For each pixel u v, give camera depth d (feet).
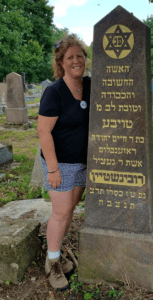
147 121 6.14
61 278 7.04
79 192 7.47
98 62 6.21
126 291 6.63
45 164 6.79
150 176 6.45
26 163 19.52
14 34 73.72
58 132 6.49
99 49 6.15
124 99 6.17
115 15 5.89
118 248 6.64
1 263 7.30
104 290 6.81
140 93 6.04
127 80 6.07
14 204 11.37
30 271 7.72
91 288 6.91
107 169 6.56
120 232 6.66
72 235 9.29
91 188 6.75
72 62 6.20
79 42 6.29
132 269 6.66
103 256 6.83
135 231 6.59
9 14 74.95
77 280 7.27
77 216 10.61
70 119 6.34
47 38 117.70
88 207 6.86
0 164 18.45
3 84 50.31
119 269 6.79
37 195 13.43
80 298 6.70
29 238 7.79
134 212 6.51
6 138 29.22
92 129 6.50
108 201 6.67
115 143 6.40
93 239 6.80
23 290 7.09
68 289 6.99
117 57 6.04
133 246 6.51
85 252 6.96
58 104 6.16
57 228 6.85
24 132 32.09
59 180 6.49
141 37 5.81
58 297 6.79
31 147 25.08
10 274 7.29
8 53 73.56
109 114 6.33
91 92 6.36
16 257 7.16
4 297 6.85
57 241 6.95
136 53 5.91
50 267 7.08
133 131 6.23
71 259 8.09
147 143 6.18
